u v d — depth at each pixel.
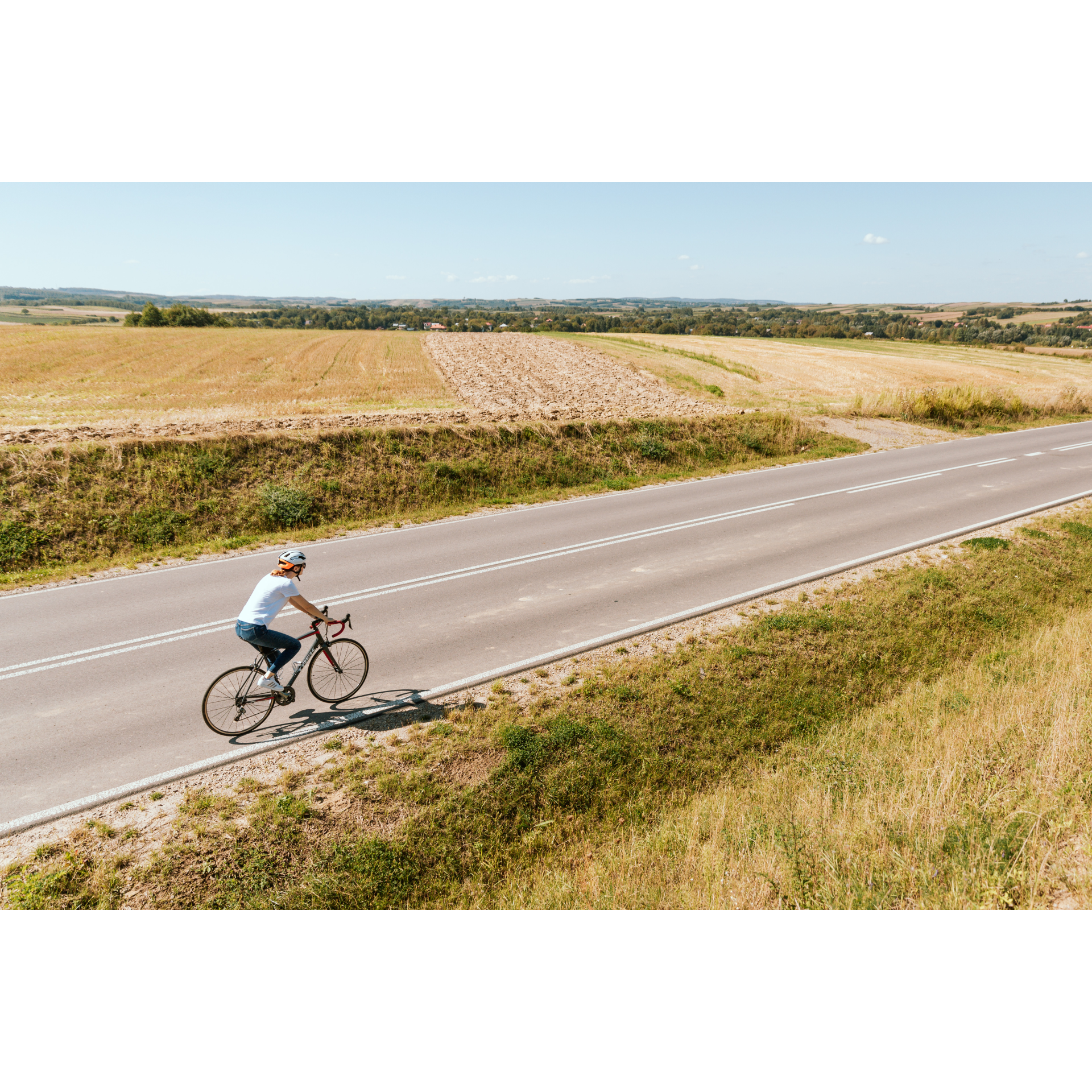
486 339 67.88
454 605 10.75
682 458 21.66
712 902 5.42
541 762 7.28
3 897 5.43
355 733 7.54
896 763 7.28
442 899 6.09
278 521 15.09
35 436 16.06
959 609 11.14
